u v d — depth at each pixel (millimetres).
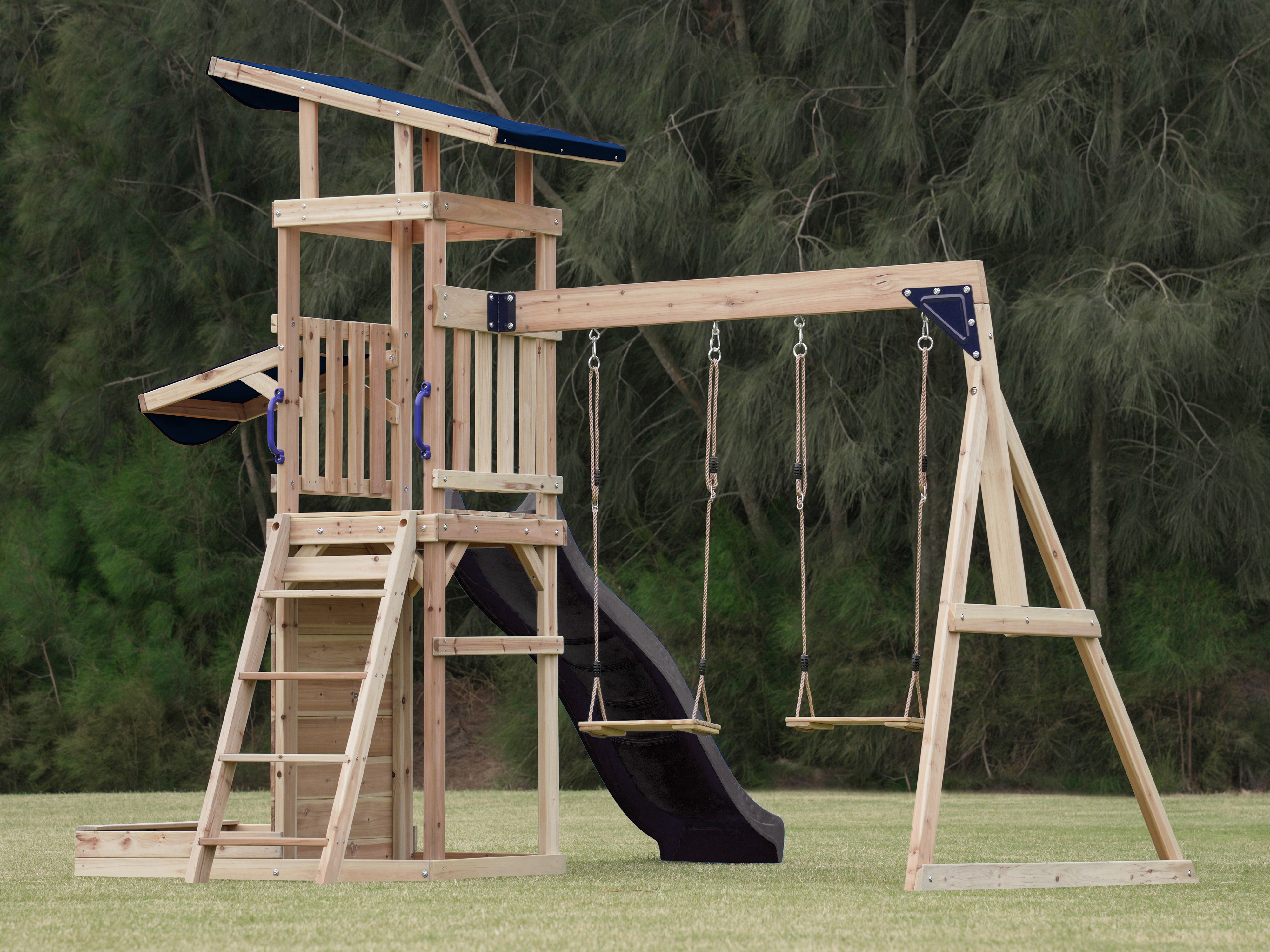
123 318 62219
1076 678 51844
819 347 48375
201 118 62344
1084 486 54344
